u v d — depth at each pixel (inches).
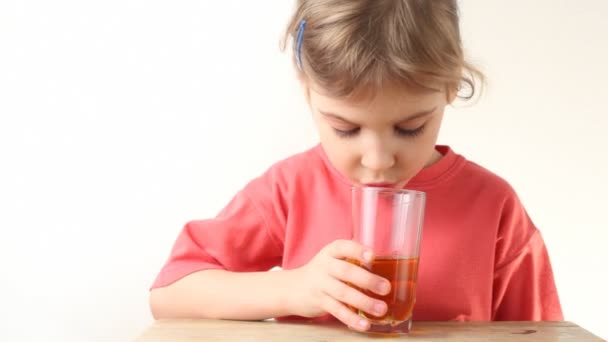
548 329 40.1
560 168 67.5
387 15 37.7
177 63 68.8
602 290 68.6
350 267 37.1
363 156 38.9
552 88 66.9
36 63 69.7
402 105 37.3
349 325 37.7
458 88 40.6
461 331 39.3
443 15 39.4
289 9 67.4
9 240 70.5
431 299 47.0
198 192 69.6
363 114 37.5
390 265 37.0
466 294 47.2
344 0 38.5
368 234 36.9
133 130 69.6
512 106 66.9
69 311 70.5
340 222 47.9
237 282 42.6
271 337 37.1
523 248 49.0
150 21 68.8
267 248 49.3
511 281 49.3
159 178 69.6
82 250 70.3
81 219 70.2
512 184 67.7
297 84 67.8
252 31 68.1
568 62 66.6
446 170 48.2
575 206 67.8
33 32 69.7
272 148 68.8
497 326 40.6
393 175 39.6
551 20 66.3
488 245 47.8
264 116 68.6
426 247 47.4
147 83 69.2
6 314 70.6
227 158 69.2
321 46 38.0
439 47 38.1
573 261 68.3
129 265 70.2
